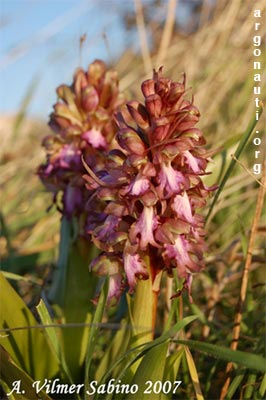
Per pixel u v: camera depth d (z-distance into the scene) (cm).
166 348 29
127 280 32
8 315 36
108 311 48
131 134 31
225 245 63
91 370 42
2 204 85
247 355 24
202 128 76
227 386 36
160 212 32
